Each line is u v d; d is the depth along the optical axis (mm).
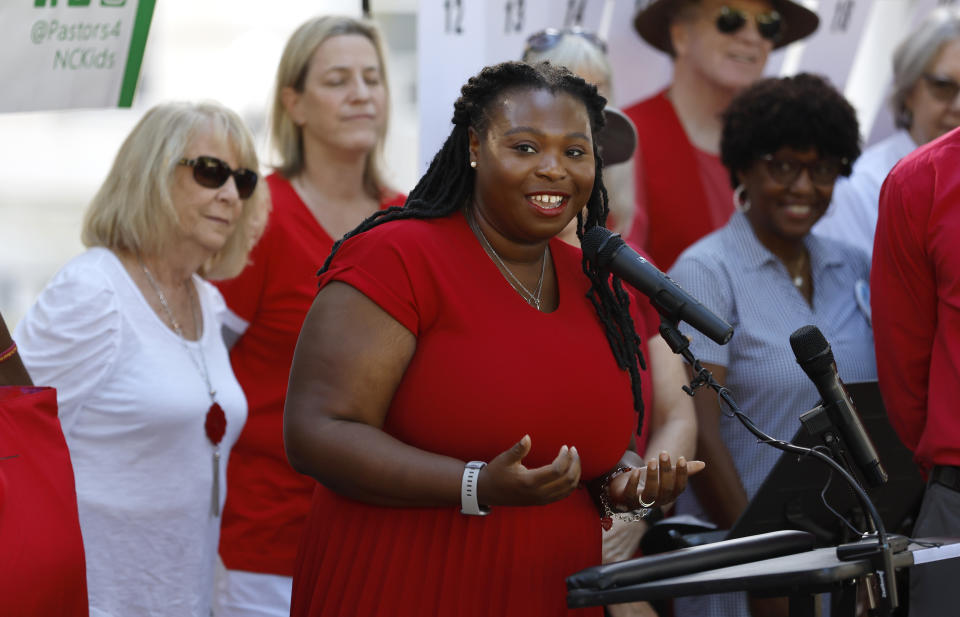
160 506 9047
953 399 8312
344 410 6387
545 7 13695
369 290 6418
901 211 8617
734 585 5609
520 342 6551
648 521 9688
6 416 6406
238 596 11148
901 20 15492
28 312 9133
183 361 9422
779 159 11000
